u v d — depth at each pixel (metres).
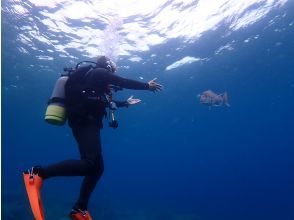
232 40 23.03
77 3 17.67
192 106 43.47
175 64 26.84
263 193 155.25
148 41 22.30
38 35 21.16
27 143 88.56
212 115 52.28
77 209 3.87
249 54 25.86
